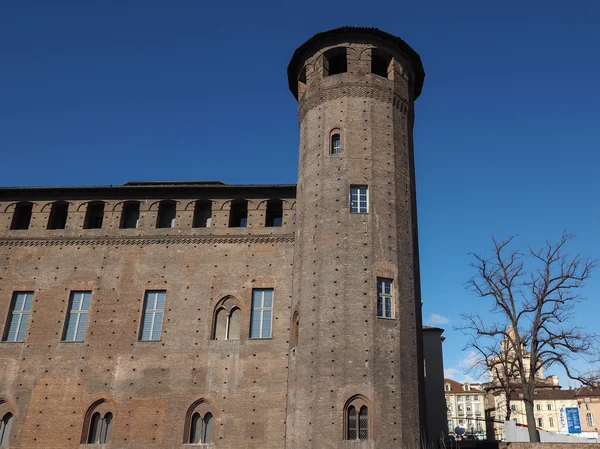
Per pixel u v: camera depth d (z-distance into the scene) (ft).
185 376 101.96
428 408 160.15
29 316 109.29
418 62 118.32
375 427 81.87
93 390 101.91
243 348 103.30
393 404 84.17
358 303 89.92
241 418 98.12
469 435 197.06
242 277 109.50
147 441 97.81
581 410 326.65
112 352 104.73
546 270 122.01
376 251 94.58
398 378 86.22
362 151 102.53
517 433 132.26
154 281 110.52
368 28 110.22
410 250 98.94
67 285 111.34
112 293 110.01
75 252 114.21
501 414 261.03
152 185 125.49
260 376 100.73
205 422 99.45
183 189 117.50
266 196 116.67
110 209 118.11
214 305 107.65
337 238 95.30
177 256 112.47
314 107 109.60
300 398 87.30
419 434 85.56
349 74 108.68
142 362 103.55
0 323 108.68
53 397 101.86
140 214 116.88
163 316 107.55
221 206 116.67
